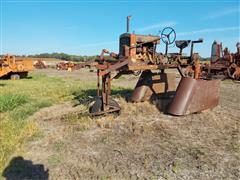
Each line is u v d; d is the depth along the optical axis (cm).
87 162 481
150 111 822
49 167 461
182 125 698
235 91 1348
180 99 784
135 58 872
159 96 984
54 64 5272
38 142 575
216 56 2069
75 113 811
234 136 621
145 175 434
